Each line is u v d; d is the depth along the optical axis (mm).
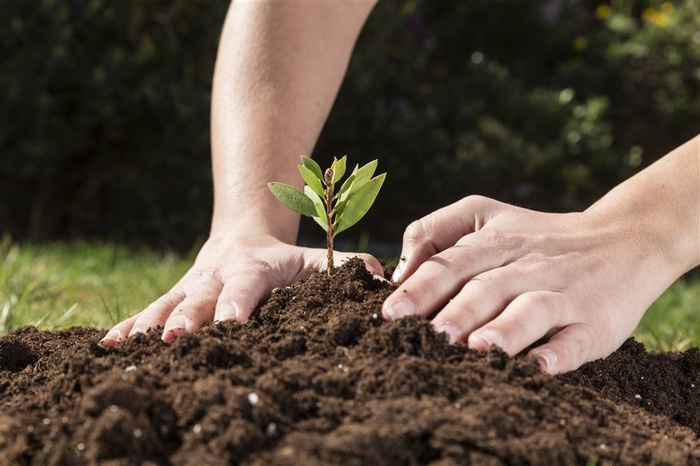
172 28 1832
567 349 691
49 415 645
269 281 771
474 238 729
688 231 740
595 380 708
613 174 2191
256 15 867
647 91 2500
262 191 832
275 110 847
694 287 1599
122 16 1802
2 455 615
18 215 1968
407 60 2223
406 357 667
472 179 2135
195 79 1893
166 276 1335
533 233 735
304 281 757
